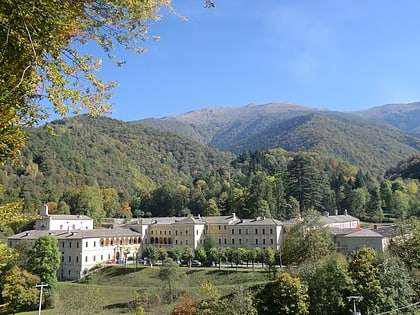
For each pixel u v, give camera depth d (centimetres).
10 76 1003
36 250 7656
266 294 5256
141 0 1097
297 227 6994
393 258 5300
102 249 10706
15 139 1183
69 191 16025
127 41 1159
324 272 5134
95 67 1127
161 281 8269
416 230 6119
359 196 15250
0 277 7231
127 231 11962
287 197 14638
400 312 4672
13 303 6869
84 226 13100
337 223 11550
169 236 12288
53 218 12238
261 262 9288
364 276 4944
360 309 4762
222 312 5159
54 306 7406
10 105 1057
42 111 1142
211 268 8712
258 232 11288
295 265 6550
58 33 1018
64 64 1079
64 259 10156
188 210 16100
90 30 1108
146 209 18062
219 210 15500
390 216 15225
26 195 14625
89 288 7500
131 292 7612
